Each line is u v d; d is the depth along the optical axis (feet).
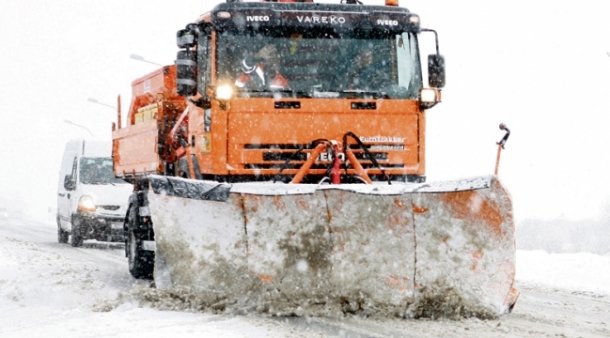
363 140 34.55
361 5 35.73
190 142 37.04
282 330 25.05
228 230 28.60
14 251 54.80
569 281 45.47
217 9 34.63
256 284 28.53
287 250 28.35
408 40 35.91
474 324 27.12
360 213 27.86
